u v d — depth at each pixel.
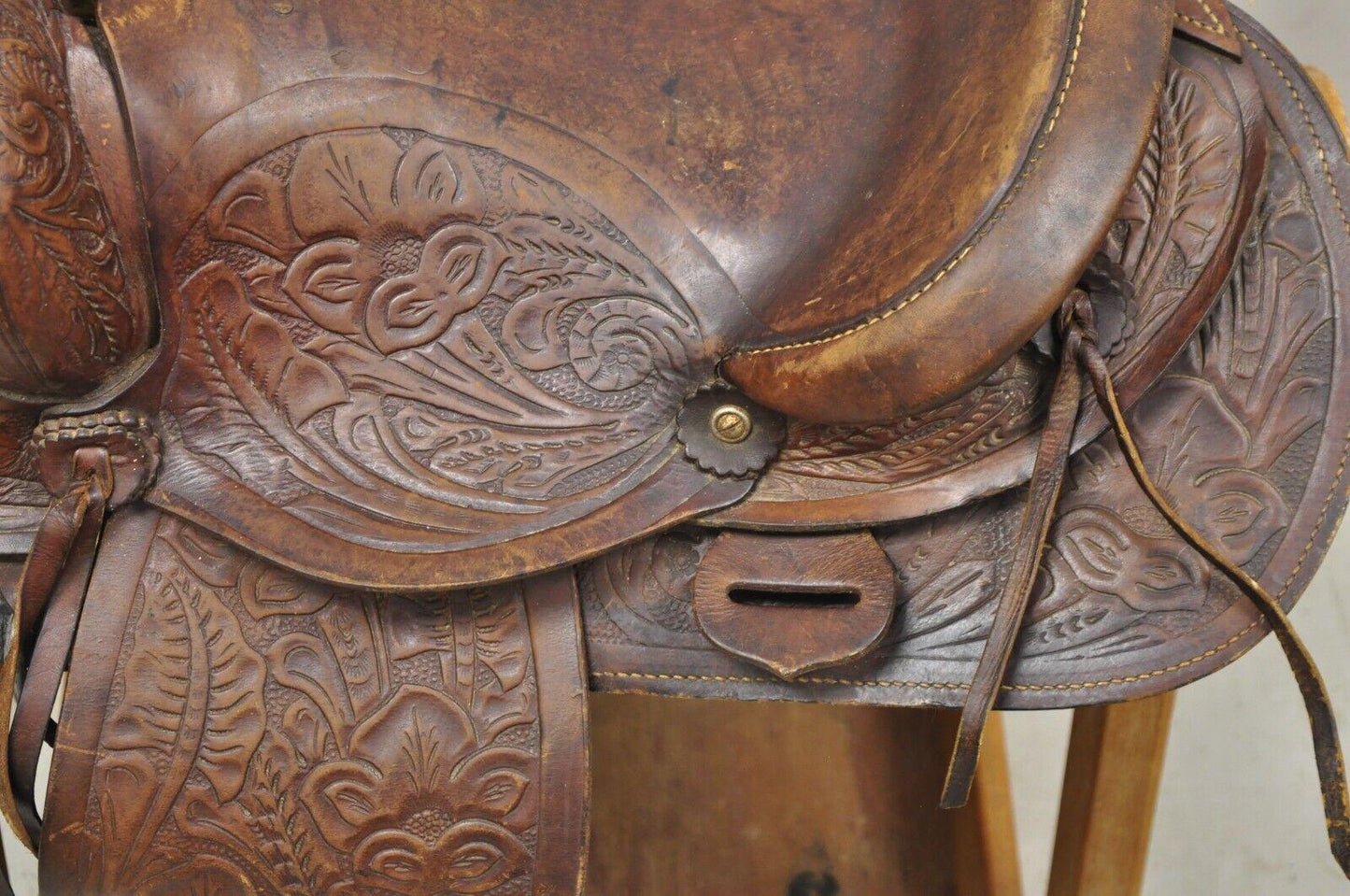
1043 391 0.86
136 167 0.86
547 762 0.86
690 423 0.87
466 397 0.88
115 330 0.85
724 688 0.87
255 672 0.86
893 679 0.86
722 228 0.88
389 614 0.87
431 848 0.86
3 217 0.82
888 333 0.81
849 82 0.90
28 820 0.86
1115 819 1.09
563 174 0.88
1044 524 0.83
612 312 0.88
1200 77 0.87
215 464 0.87
